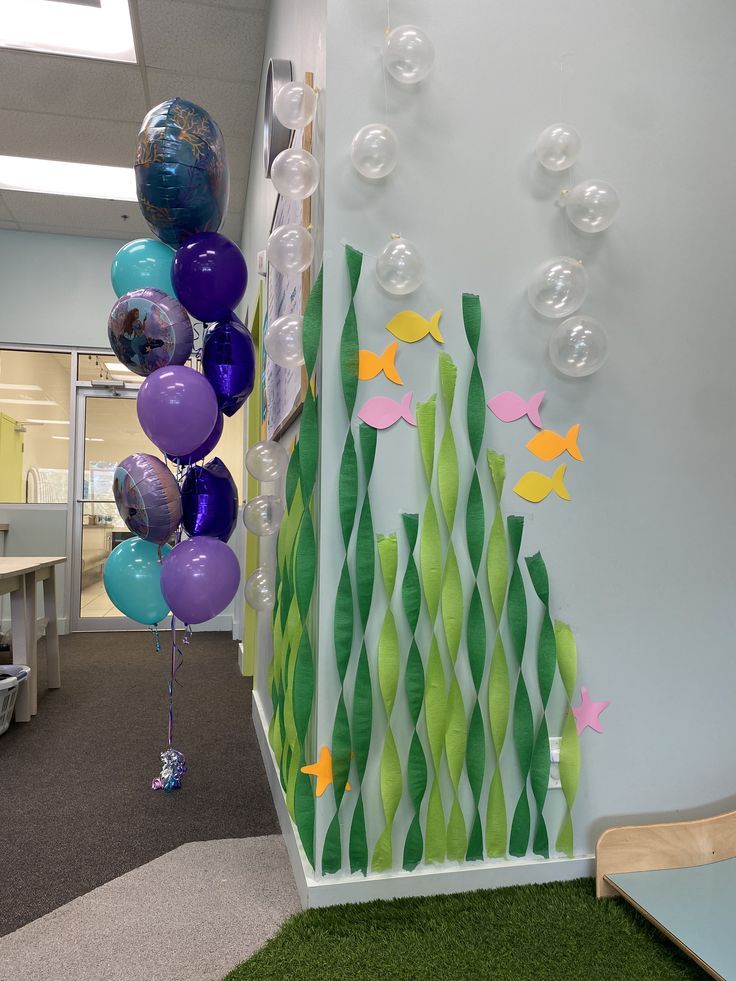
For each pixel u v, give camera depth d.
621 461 1.63
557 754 1.55
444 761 1.49
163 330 1.68
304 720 1.46
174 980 1.22
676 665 1.64
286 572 1.72
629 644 1.61
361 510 1.46
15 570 2.67
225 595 1.72
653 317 1.67
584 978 1.19
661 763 1.62
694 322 1.70
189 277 1.69
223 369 1.78
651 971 1.21
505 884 1.49
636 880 1.45
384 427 1.47
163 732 2.76
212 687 3.50
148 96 3.56
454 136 1.53
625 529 1.62
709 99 1.73
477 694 1.48
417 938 1.30
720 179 1.74
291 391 1.92
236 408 1.88
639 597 1.62
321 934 1.31
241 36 3.13
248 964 1.24
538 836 1.52
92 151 4.07
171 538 1.80
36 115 3.72
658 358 1.67
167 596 1.70
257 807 2.03
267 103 2.28
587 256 1.62
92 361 5.32
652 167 1.68
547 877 1.52
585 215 1.52
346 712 1.42
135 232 5.18
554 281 1.46
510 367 1.56
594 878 1.53
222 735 2.73
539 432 1.57
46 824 1.91
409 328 1.49
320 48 1.55
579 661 1.58
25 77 3.40
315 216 1.58
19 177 4.37
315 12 1.64
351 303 1.44
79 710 3.07
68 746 2.58
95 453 5.32
